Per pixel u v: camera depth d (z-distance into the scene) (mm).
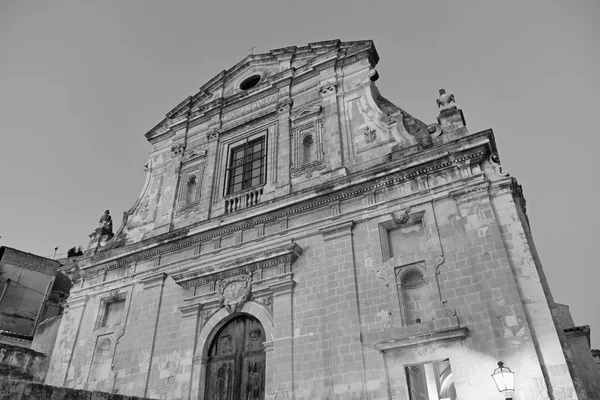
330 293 14156
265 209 16922
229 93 22547
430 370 16703
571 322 11906
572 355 10781
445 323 12109
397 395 11867
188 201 20422
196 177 20859
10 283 26766
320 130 18250
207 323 15953
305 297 14617
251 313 15305
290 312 14508
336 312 13742
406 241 14203
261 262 15805
